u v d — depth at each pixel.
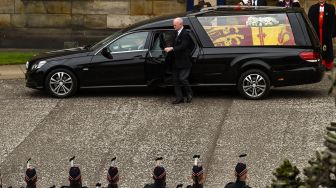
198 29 17.22
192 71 17.09
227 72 17.06
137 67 17.28
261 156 13.18
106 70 17.38
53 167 12.81
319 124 14.96
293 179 5.91
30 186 9.26
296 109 16.12
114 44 17.47
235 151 13.45
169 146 13.78
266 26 17.17
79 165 12.90
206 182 11.96
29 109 16.41
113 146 13.84
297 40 17.11
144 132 14.61
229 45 17.14
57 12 25.14
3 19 25.25
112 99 17.28
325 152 5.62
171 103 16.78
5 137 14.42
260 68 17.02
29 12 25.17
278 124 14.98
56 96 17.48
